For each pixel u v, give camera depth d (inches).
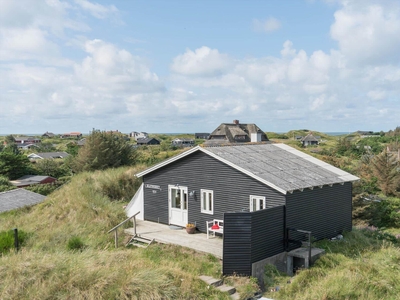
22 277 405.7
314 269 509.0
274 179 589.3
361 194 964.0
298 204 597.3
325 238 662.5
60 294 385.4
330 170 733.3
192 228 671.1
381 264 530.6
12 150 3334.2
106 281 399.9
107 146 1631.4
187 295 402.9
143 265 455.8
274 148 821.2
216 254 544.4
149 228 719.1
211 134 2970.0
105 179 993.5
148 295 384.2
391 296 436.5
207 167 676.7
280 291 459.2
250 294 448.8
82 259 467.8
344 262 539.8
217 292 435.5
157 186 772.6
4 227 788.6
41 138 7214.6
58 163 2684.5
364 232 762.2
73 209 807.1
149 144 5541.3
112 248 618.8
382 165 1336.1
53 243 631.8
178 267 495.2
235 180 633.6
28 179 2116.1
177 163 730.8
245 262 507.2
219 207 656.4
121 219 762.2
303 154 826.2
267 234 537.6
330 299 421.4
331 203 679.1
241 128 3061.0
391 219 984.3
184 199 722.2
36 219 828.0
